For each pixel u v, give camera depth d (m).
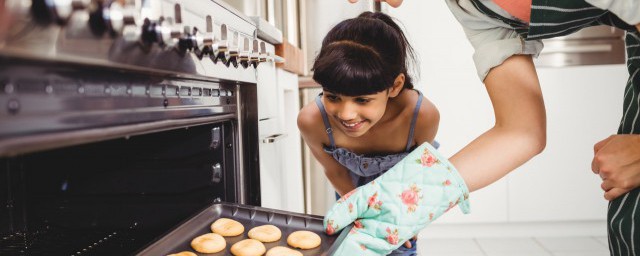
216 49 0.65
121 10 0.40
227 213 0.82
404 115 1.14
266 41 1.14
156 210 0.87
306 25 2.06
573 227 2.43
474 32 0.73
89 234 0.86
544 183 2.36
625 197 0.71
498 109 0.69
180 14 0.53
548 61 2.30
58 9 0.32
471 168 0.67
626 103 0.76
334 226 0.71
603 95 2.29
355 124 0.91
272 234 0.74
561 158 2.34
